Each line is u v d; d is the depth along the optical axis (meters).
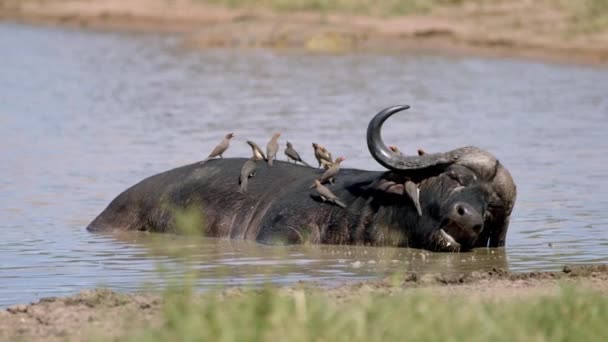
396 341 30.50
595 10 182.00
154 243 55.91
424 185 53.16
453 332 31.17
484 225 52.97
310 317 31.50
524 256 51.44
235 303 33.22
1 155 84.12
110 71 148.50
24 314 38.00
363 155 82.12
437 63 155.38
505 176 52.47
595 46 164.00
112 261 50.97
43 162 81.06
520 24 178.12
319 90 127.69
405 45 174.75
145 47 178.88
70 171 77.31
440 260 50.47
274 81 136.62
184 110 111.06
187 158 82.38
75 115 108.00
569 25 175.75
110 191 70.31
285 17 194.88
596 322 33.41
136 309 38.09
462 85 132.88
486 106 115.00
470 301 35.88
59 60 161.88
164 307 35.38
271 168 59.72
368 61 158.25
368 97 121.62
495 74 143.50
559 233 57.09
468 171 52.25
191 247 54.53
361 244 54.03
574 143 91.38
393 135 94.94
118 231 60.06
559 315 33.81
